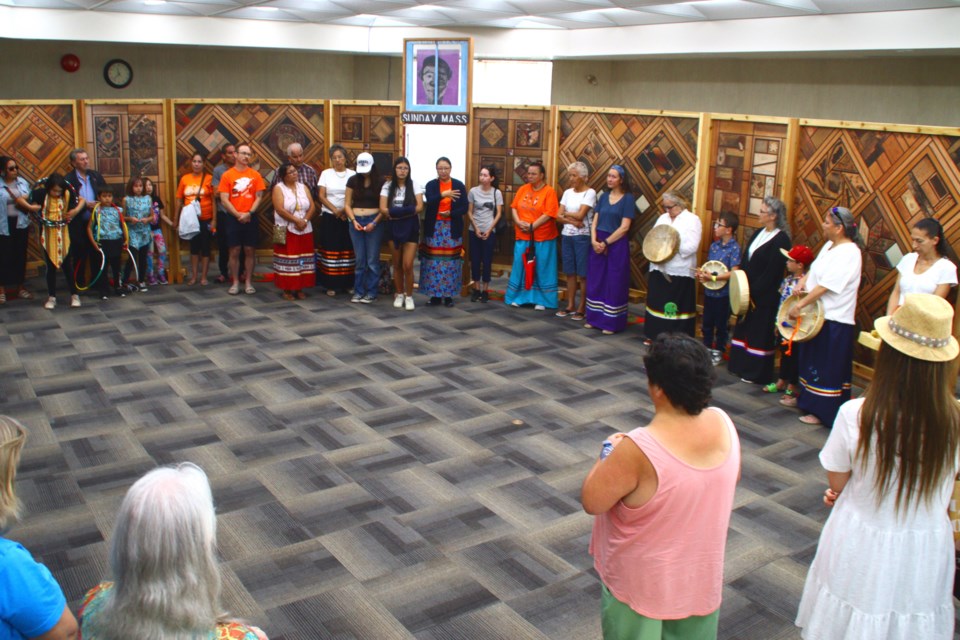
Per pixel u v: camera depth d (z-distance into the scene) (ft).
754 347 22.00
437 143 39.37
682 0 25.40
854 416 8.98
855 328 20.48
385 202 27.78
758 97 34.88
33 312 26.63
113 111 30.12
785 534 14.73
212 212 30.45
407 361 23.09
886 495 8.82
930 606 9.07
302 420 18.90
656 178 26.91
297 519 14.69
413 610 12.25
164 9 31.83
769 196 21.61
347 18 35.01
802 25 26.78
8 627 6.64
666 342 8.06
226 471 16.38
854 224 18.88
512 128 29.66
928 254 18.35
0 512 6.71
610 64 41.98
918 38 23.81
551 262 28.40
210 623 6.23
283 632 11.67
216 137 31.99
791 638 11.90
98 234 27.55
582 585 12.97
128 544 6.04
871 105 30.30
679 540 8.09
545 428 18.89
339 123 32.73
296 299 29.12
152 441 17.62
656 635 8.40
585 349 24.72
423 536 14.26
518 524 14.74
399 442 17.92
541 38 36.04
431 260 28.27
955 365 8.52
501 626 11.93
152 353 23.12
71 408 19.25
